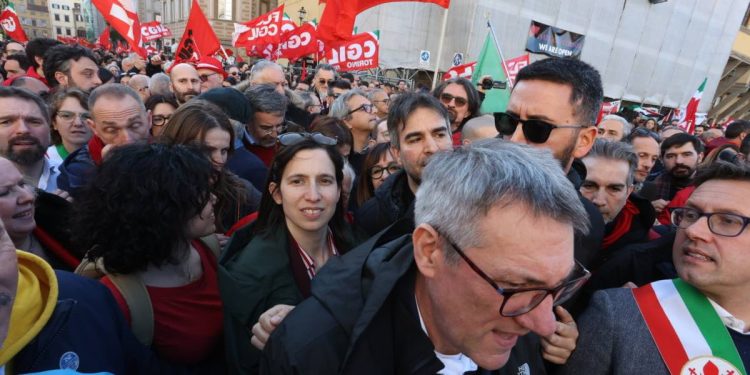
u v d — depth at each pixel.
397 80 16.14
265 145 3.03
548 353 1.17
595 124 1.45
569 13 18.31
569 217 0.73
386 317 0.93
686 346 1.06
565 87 1.34
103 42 16.81
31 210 1.37
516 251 0.71
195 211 1.26
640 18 20.88
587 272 0.85
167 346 1.25
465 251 0.76
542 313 0.76
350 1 6.39
